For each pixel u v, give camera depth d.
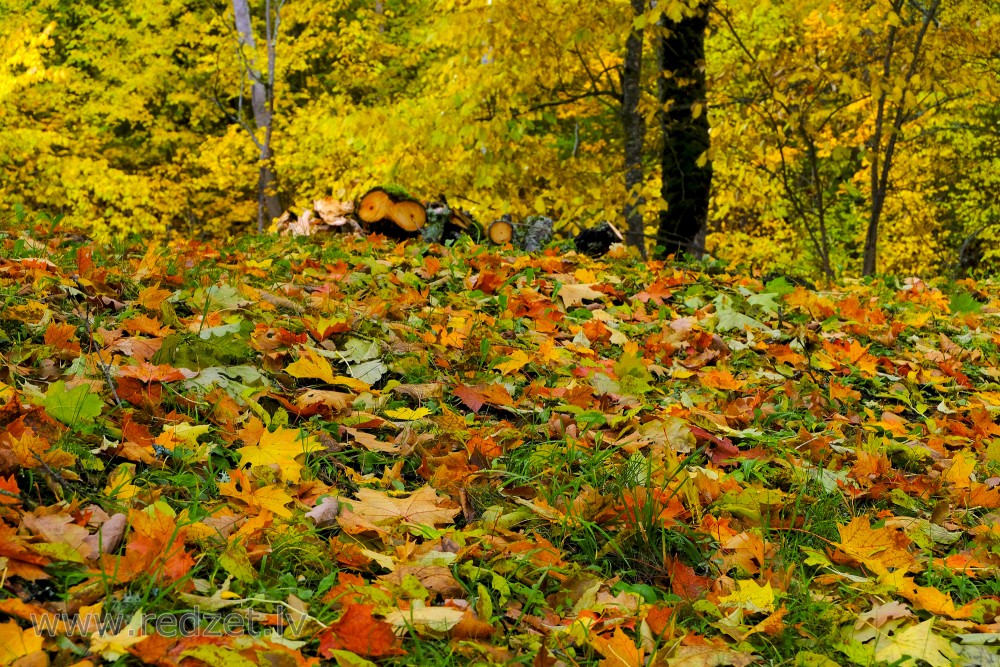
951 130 15.43
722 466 2.59
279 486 1.92
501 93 9.13
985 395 3.67
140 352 2.50
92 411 1.93
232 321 2.87
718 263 6.15
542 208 9.07
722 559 1.94
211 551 1.63
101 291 3.17
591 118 13.17
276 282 3.79
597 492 2.12
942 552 2.18
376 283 4.07
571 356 3.32
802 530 2.09
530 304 4.00
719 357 3.71
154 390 2.28
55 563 1.48
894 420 3.17
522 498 2.14
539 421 2.70
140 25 17.14
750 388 3.31
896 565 1.94
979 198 17.47
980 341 4.78
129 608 1.43
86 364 2.33
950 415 3.41
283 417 2.29
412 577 1.56
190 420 2.18
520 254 5.50
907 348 4.46
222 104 18.88
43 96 16.17
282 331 2.87
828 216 17.28
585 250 7.14
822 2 7.87
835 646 1.63
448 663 1.44
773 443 2.64
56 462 1.77
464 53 9.05
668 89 9.15
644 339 3.91
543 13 8.52
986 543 2.18
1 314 2.65
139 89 16.98
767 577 1.85
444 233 7.07
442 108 9.03
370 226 6.89
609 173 9.66
